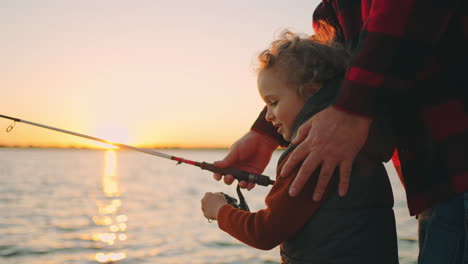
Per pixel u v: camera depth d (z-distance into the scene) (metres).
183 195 19.16
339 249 1.34
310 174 1.31
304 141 1.32
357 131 1.27
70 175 32.72
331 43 1.58
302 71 1.45
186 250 8.01
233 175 1.89
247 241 1.45
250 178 1.87
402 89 1.28
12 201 15.35
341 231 1.34
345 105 1.27
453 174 1.31
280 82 1.49
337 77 1.45
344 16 1.74
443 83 1.33
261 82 1.54
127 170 45.97
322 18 1.95
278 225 1.37
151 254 7.65
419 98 1.37
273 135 2.01
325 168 1.30
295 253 1.41
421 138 1.39
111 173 38.59
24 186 21.78
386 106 1.28
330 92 1.42
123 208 14.34
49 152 97.19
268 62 1.51
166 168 51.09
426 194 1.38
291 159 1.33
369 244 1.35
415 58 1.26
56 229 9.85
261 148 2.04
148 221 11.50
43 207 13.80
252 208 14.29
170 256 7.52
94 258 7.20
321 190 1.32
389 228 1.42
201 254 7.68
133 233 9.66
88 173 36.38
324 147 1.29
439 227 1.34
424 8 1.24
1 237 8.74
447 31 1.30
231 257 7.44
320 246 1.36
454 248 1.30
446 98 1.33
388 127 1.42
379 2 1.29
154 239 8.98
